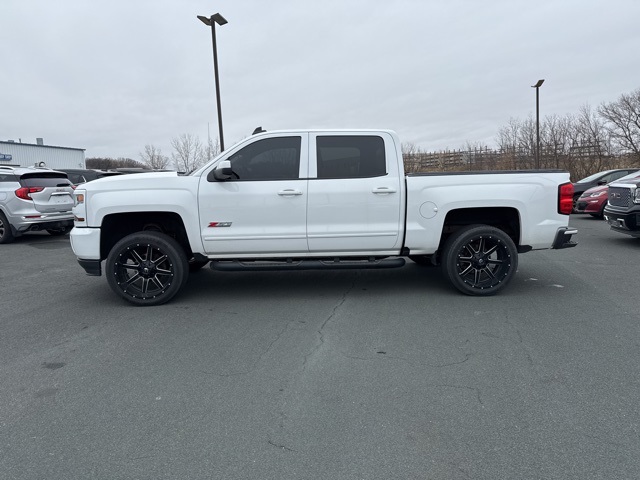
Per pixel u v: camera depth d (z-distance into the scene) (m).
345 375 3.49
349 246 5.38
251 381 3.43
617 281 6.15
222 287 6.21
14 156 38.50
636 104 29.53
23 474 2.42
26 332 4.61
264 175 5.34
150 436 2.75
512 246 5.38
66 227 11.49
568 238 5.54
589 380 3.31
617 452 2.48
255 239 5.32
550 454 2.48
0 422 2.93
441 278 6.45
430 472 2.37
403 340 4.16
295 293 5.84
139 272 5.43
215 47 17.14
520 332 4.29
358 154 5.36
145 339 4.35
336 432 2.75
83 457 2.56
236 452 2.58
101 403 3.15
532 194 5.35
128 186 5.30
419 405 3.03
